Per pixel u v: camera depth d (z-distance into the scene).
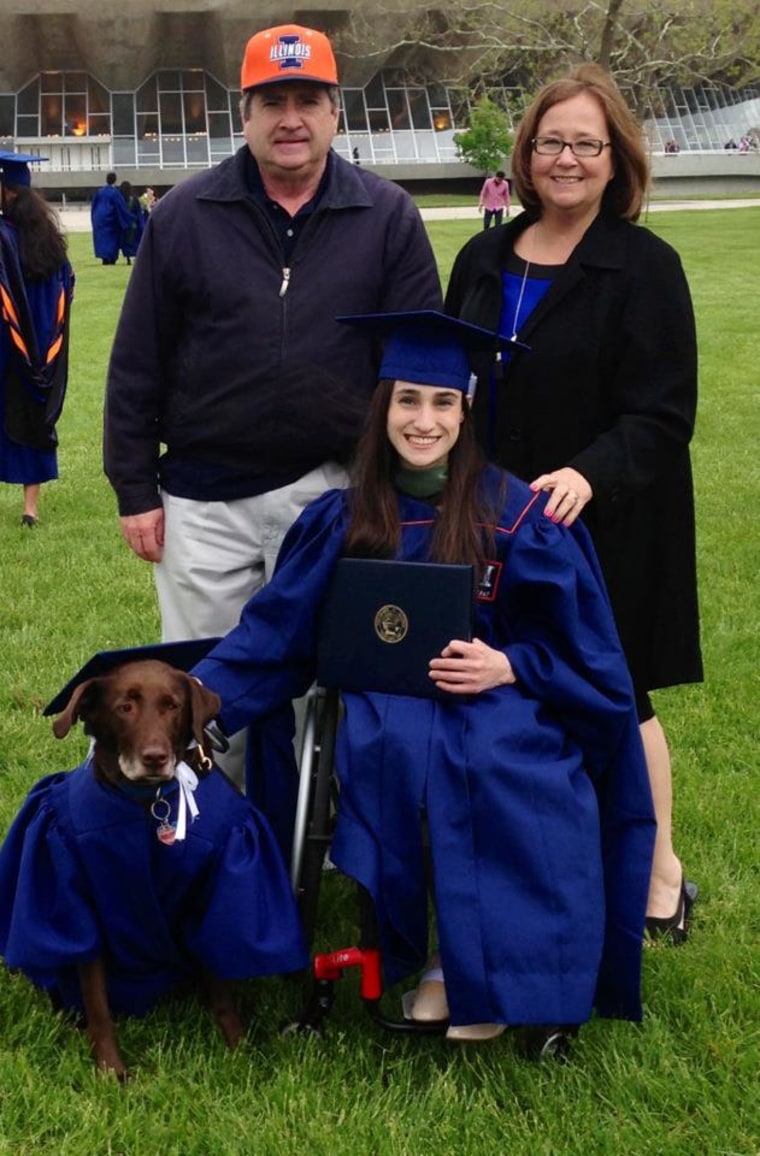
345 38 54.03
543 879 3.04
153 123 59.09
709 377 13.53
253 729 3.58
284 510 3.88
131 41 56.19
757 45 33.72
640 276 3.54
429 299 3.85
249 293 3.72
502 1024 3.07
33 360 7.70
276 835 3.53
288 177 3.70
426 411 3.32
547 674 3.25
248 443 3.81
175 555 3.97
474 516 3.34
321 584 3.33
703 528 7.89
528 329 3.59
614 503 3.54
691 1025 3.31
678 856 4.19
